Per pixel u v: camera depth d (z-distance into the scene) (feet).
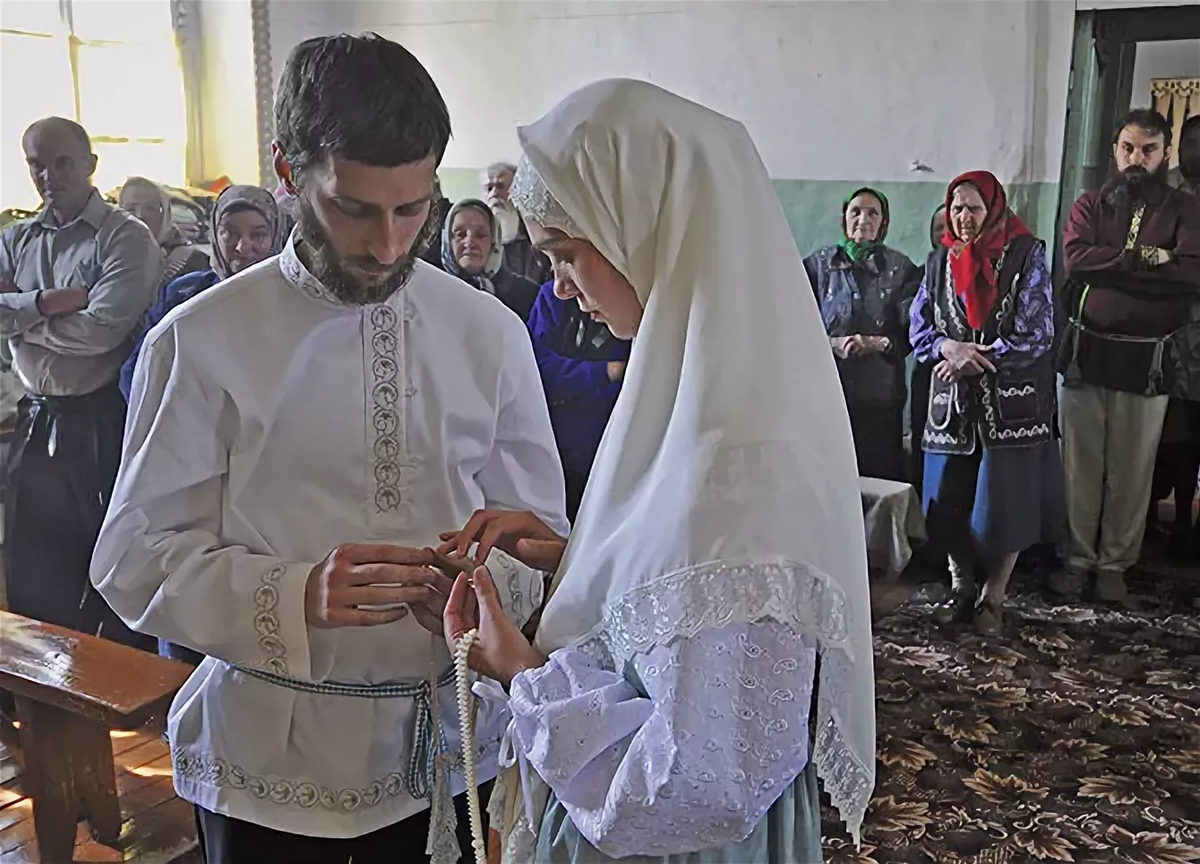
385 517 4.18
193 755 4.25
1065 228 12.38
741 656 2.84
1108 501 12.41
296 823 4.16
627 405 3.19
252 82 13.46
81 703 6.42
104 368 10.25
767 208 3.22
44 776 7.19
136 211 12.10
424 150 3.57
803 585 2.87
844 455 3.17
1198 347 11.85
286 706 4.12
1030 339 11.22
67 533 10.40
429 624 3.92
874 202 12.42
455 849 4.19
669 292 3.12
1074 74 12.08
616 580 3.06
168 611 3.84
